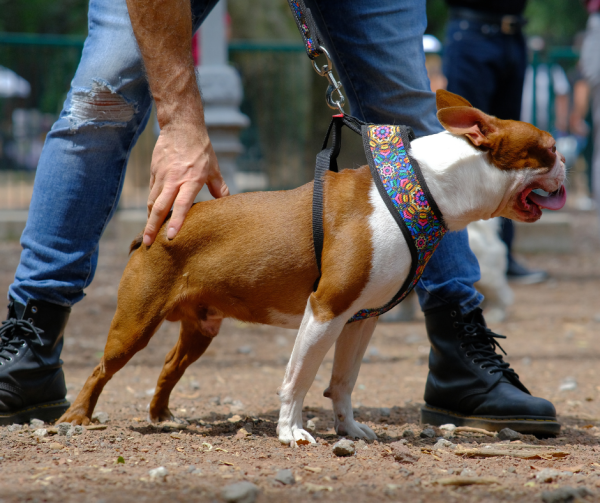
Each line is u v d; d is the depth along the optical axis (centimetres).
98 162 470
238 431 456
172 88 438
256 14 2319
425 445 440
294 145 1727
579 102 2023
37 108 1645
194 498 321
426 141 420
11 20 3469
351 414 456
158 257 429
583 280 1309
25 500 316
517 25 1045
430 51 1563
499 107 1090
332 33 498
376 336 904
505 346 838
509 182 418
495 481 353
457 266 496
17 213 1655
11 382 462
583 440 459
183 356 477
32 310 468
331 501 323
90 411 460
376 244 395
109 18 469
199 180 438
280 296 420
